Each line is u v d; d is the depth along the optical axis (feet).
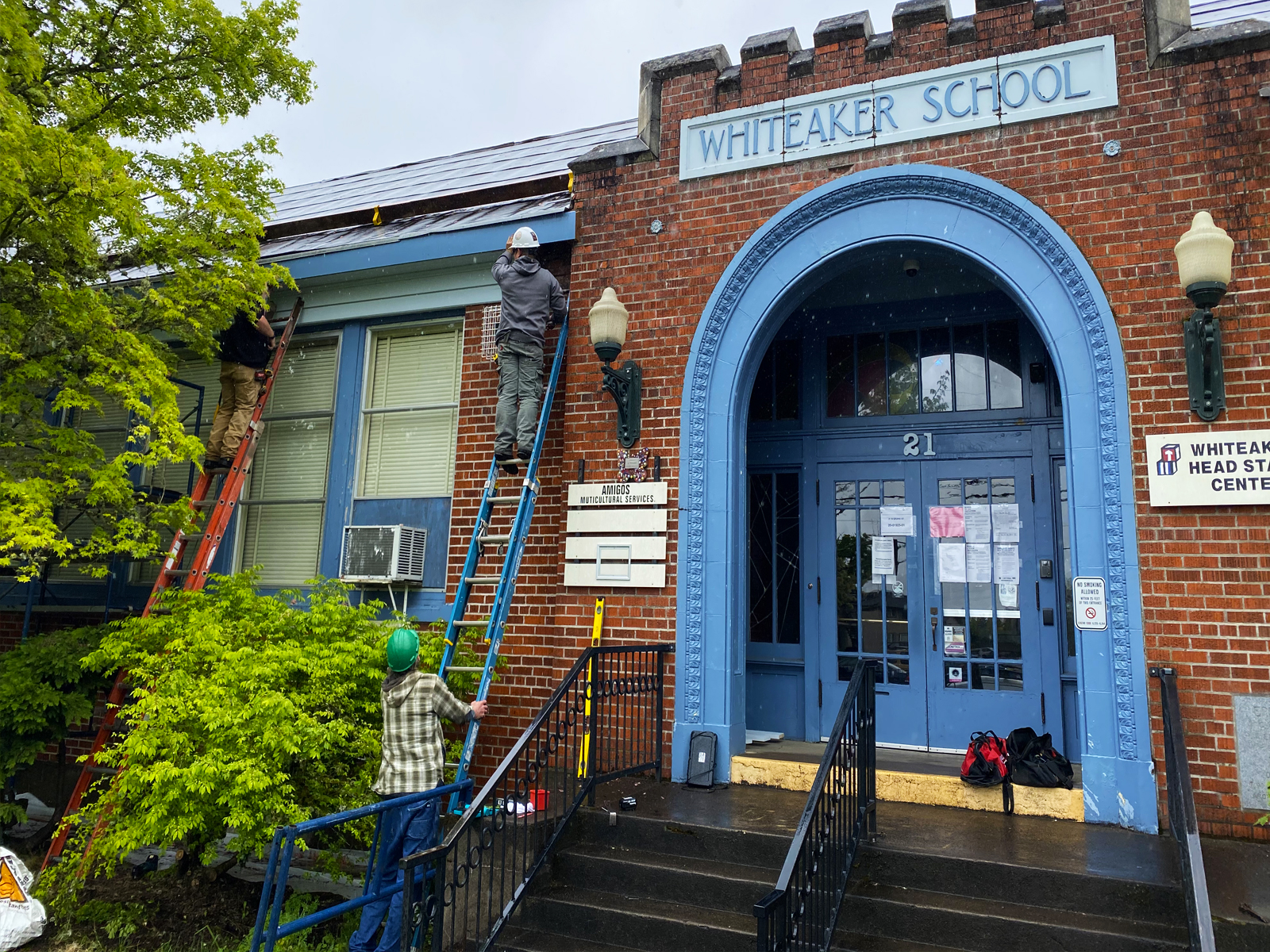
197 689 17.35
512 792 19.20
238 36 21.65
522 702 22.63
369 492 26.45
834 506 24.39
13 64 17.62
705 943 14.05
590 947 14.58
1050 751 17.95
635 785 19.62
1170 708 15.37
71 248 20.21
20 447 21.21
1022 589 22.16
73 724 25.75
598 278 23.30
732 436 21.38
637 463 21.90
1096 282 18.42
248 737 16.81
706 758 19.67
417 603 24.77
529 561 23.39
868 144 20.88
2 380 20.27
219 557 27.66
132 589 28.99
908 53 20.86
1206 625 16.70
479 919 14.26
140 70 21.47
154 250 21.75
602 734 20.93
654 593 21.24
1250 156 17.65
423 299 26.16
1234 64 18.03
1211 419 17.11
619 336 21.18
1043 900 13.85
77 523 29.55
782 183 21.68
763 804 17.94
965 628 22.54
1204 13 23.00
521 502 20.84
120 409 30.96
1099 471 17.89
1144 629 17.06
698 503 21.22
